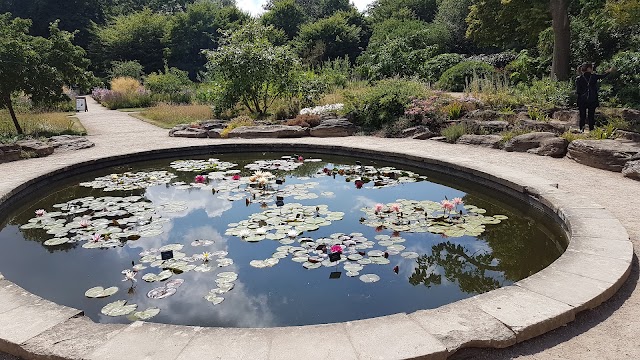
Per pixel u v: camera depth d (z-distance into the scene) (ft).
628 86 31.17
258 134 30.99
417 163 22.12
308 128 31.60
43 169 20.59
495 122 27.84
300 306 9.05
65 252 12.10
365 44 111.75
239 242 12.53
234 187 18.58
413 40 73.92
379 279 10.22
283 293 9.59
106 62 116.88
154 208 15.85
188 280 10.23
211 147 27.37
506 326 7.06
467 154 22.95
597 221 11.91
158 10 164.86
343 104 35.96
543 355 6.67
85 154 24.91
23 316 7.67
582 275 8.74
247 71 39.40
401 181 19.63
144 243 12.60
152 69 122.72
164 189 18.60
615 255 9.67
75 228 13.88
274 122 35.27
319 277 10.30
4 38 32.30
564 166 20.01
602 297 8.07
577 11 47.85
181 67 125.90
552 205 13.69
